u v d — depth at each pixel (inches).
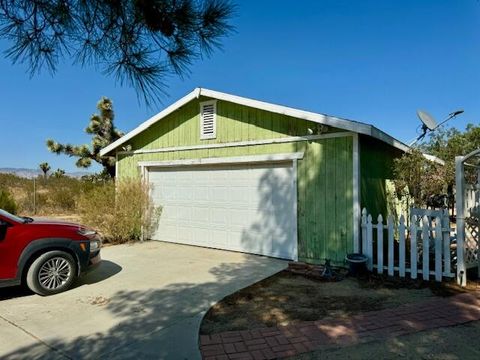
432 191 324.8
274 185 303.7
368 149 284.0
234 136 324.2
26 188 805.9
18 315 171.8
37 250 200.2
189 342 140.7
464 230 218.8
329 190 269.0
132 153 409.1
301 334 146.5
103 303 188.2
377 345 135.6
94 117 612.4
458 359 124.3
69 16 94.1
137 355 130.2
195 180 358.9
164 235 386.0
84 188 622.2
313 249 276.2
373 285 218.8
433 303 183.2
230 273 250.5
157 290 211.0
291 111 273.7
